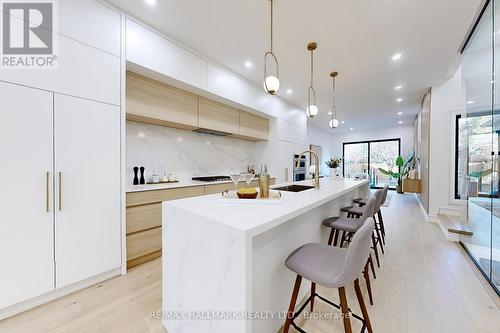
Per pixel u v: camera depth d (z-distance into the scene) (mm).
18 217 1558
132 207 2318
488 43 2305
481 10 2215
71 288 1846
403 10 2090
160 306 1686
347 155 9617
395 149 8500
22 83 1572
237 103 3596
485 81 2436
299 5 2025
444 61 3133
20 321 1513
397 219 4348
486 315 1569
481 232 2479
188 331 1239
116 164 2098
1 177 1491
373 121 7461
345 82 3908
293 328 1450
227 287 971
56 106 1723
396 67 3322
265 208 1294
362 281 2047
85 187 1886
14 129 1536
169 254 1405
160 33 2463
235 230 925
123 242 2160
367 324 1252
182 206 1348
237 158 4480
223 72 3293
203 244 1112
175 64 2617
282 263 1468
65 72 1771
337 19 2221
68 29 1788
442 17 2188
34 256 1628
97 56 1958
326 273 1104
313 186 2594
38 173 1638
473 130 2801
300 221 1698
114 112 2080
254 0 1975
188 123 3043
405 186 6496
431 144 4148
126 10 2141
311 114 3113
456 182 3945
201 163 3742
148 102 2576
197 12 2150
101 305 1693
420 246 2918
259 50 2838
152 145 3045
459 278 2086
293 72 3467
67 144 1779
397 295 1813
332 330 1434
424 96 4703
